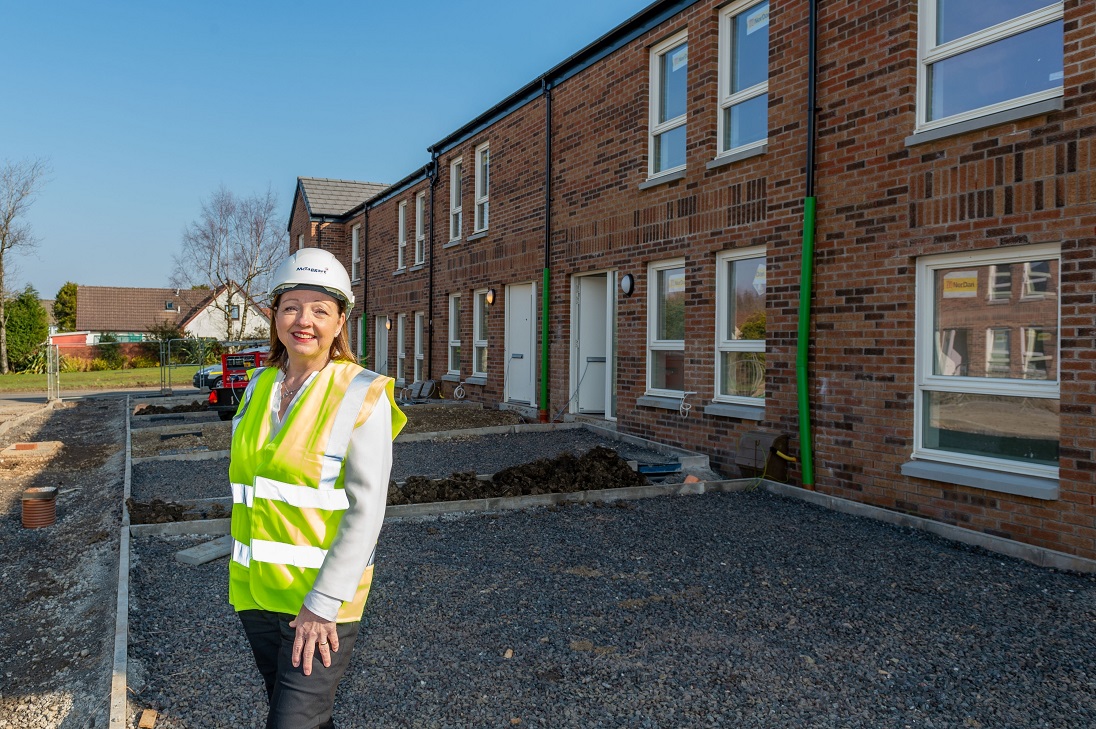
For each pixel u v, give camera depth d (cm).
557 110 1241
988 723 339
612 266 1104
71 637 491
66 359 4275
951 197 643
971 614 458
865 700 359
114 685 370
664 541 612
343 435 229
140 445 1236
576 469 809
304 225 2680
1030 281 604
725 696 364
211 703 363
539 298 1305
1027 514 588
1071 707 351
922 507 667
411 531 650
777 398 817
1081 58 554
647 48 1039
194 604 493
